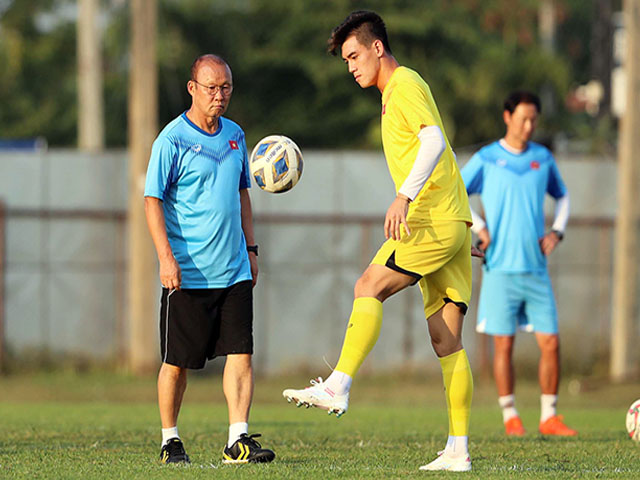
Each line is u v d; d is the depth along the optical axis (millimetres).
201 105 21625
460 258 20469
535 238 31797
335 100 116062
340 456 23219
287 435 28891
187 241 21781
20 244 60938
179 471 19641
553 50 125062
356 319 19578
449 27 114875
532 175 31953
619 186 61219
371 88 116125
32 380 58250
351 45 20438
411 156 20094
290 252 61781
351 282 61969
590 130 86125
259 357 61625
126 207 61594
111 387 56156
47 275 61156
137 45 60000
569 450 25016
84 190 61500
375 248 62062
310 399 19094
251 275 22688
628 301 60688
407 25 112125
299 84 119000
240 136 22422
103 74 118938
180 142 21562
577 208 63312
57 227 61312
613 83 88000
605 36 89688
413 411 43469
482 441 27625
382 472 19750
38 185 61156
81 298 61438
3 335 60438
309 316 61906
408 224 19828
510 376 31547
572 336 63094
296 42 118000
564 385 60594
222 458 22312
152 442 25938
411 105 19625
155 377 59375
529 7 119438
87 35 84688
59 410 41906
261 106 118438
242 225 23188
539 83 116938
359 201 62031
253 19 122812
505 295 31625
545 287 31781
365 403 52469
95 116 84875
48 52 124375
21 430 29562
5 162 60938
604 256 63438
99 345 61562
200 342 21859
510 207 31828
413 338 61812
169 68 117938
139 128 59562
